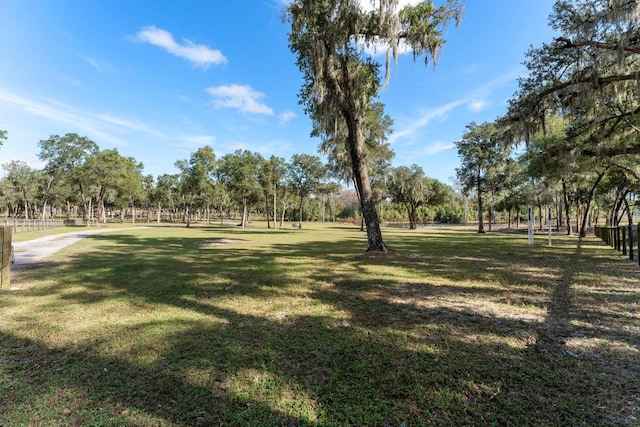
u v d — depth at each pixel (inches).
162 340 138.3
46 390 98.7
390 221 2672.2
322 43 397.1
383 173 1259.2
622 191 846.5
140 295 220.2
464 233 1227.2
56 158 1422.2
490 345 132.7
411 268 335.6
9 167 1818.4
